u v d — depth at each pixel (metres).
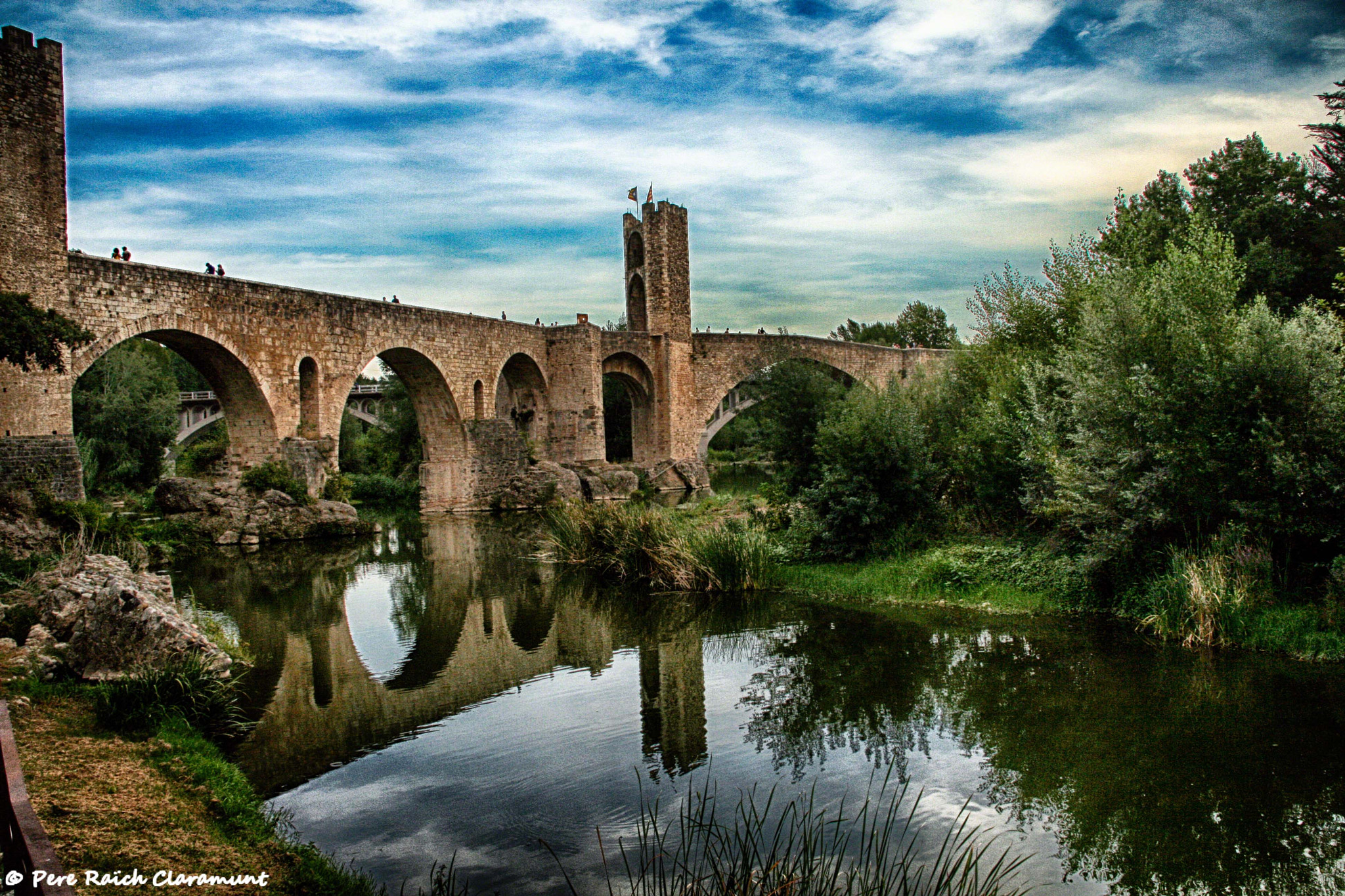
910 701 11.16
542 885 6.98
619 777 9.20
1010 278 25.12
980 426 19.75
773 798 8.59
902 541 19.28
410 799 8.73
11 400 23.61
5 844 4.76
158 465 48.28
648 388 54.91
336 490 33.50
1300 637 12.18
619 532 22.95
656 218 54.06
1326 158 26.86
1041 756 9.30
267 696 12.32
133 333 27.09
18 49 24.48
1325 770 8.73
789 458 23.77
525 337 48.00
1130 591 14.67
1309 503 12.74
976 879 6.87
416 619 17.42
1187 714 10.27
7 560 17.66
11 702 9.76
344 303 35.62
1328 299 26.67
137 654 11.44
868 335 103.75
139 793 7.87
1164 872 7.06
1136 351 15.10
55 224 25.09
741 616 16.48
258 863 6.93
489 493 43.34
